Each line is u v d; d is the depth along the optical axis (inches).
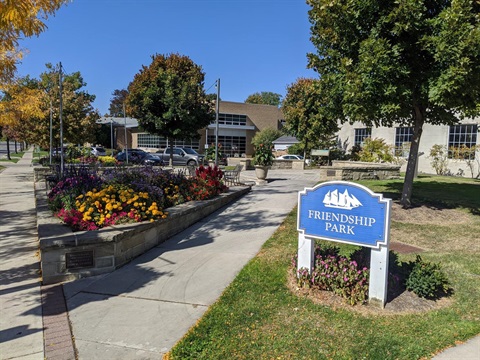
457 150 682.8
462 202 371.2
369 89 259.9
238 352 121.2
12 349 125.6
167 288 176.7
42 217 238.7
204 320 142.4
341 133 1013.8
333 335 130.6
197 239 259.6
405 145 793.6
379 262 149.9
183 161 1136.2
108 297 167.6
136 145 1861.5
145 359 119.8
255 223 299.7
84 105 836.6
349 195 154.8
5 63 248.1
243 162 824.3
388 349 122.3
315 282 165.9
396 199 377.1
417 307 151.3
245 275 186.9
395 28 254.1
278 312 147.3
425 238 251.0
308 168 922.1
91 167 608.1
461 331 133.6
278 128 1873.8
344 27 285.7
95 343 129.4
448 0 270.5
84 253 191.5
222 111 1697.8
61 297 168.4
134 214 236.5
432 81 259.1
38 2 179.6
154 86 936.3
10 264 210.5
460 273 187.3
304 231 168.2
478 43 225.1
